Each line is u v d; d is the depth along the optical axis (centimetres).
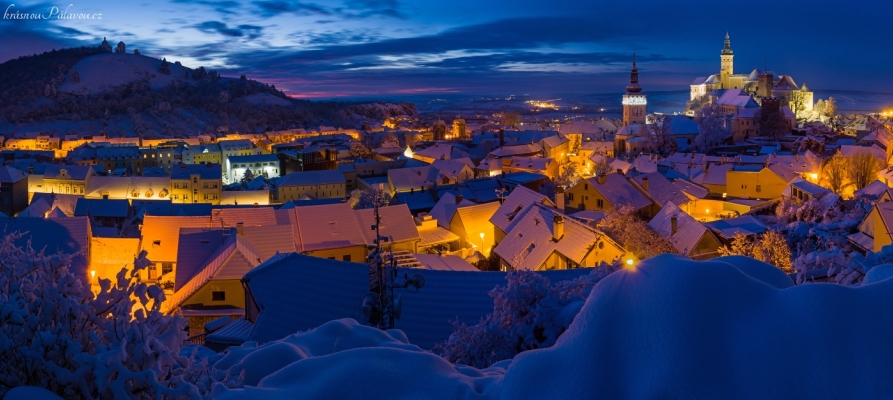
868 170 7869
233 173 15662
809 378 481
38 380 574
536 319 1398
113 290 624
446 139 19875
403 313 2362
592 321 567
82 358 552
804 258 1194
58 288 607
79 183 11869
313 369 689
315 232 5394
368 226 5644
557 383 557
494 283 2497
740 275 544
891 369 468
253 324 2714
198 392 555
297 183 11550
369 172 12519
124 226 7225
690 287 532
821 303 505
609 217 5075
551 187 9069
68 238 4562
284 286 2706
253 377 754
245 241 4406
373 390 639
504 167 11688
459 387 642
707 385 491
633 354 535
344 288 2597
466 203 6575
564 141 15675
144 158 17200
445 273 2570
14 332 588
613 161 12031
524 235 4762
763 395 482
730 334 512
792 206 5666
